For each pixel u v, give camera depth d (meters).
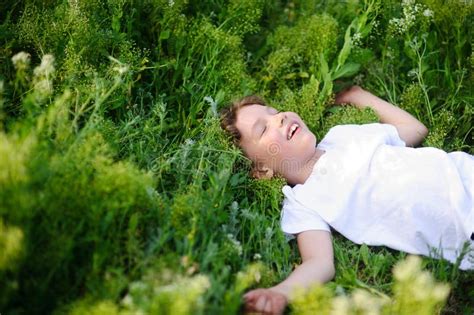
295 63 2.63
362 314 1.45
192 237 1.60
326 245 1.92
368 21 2.59
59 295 1.52
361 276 1.95
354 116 2.33
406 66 2.59
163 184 1.93
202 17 2.60
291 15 2.78
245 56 2.66
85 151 1.61
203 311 1.45
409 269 1.45
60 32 2.16
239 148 2.18
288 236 2.00
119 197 1.56
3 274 1.36
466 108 2.36
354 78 2.54
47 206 1.47
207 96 2.36
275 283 1.83
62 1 2.33
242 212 1.95
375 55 2.62
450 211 1.93
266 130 2.14
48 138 1.66
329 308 1.48
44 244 1.51
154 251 1.64
